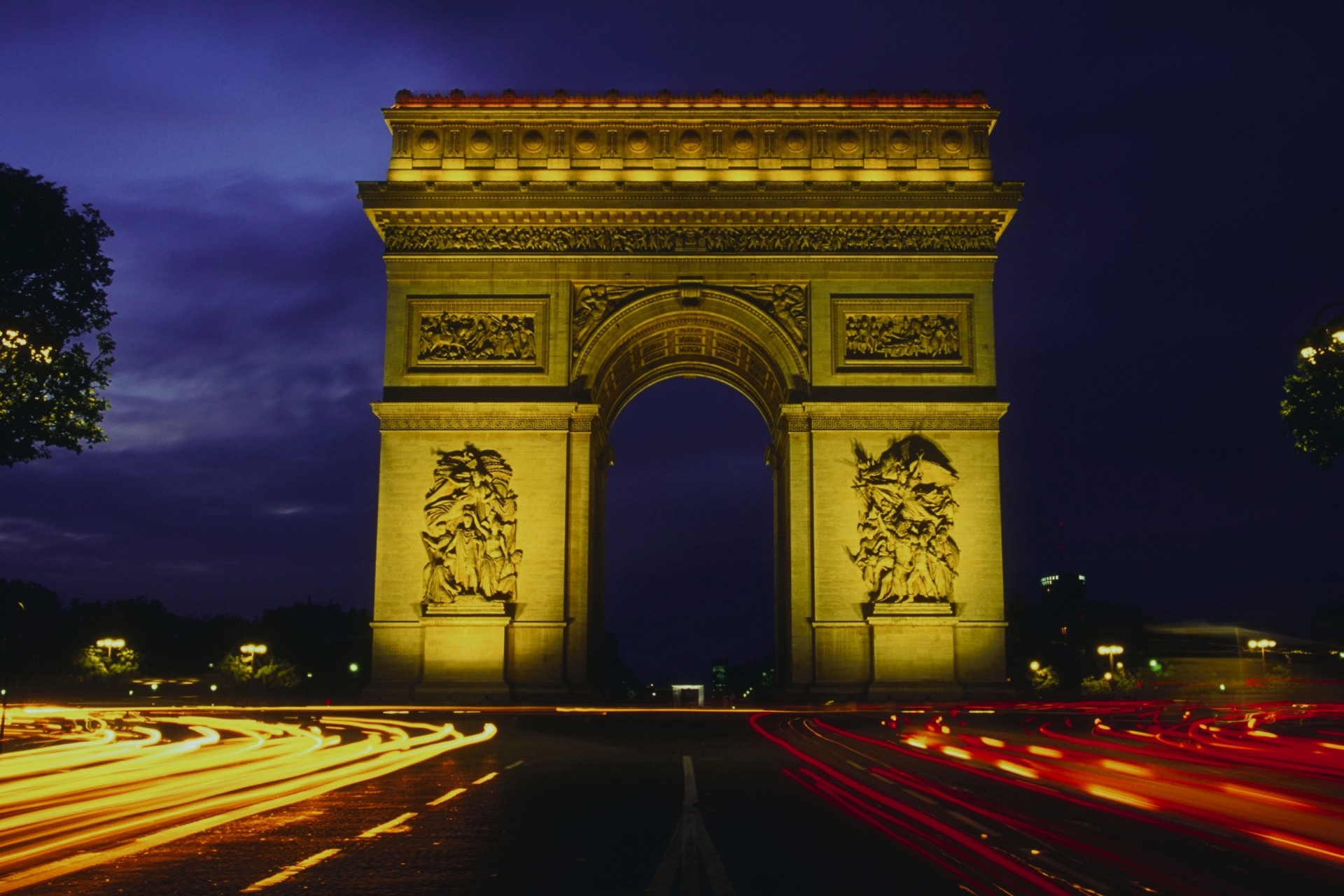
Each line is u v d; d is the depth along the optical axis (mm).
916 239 99625
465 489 95562
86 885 21266
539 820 29969
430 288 99250
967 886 21391
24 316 67438
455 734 65250
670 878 22031
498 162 100500
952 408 96750
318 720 81438
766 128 101062
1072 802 33688
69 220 70000
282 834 27516
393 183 98938
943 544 94750
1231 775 41812
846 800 34250
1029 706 90438
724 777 41312
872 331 98688
